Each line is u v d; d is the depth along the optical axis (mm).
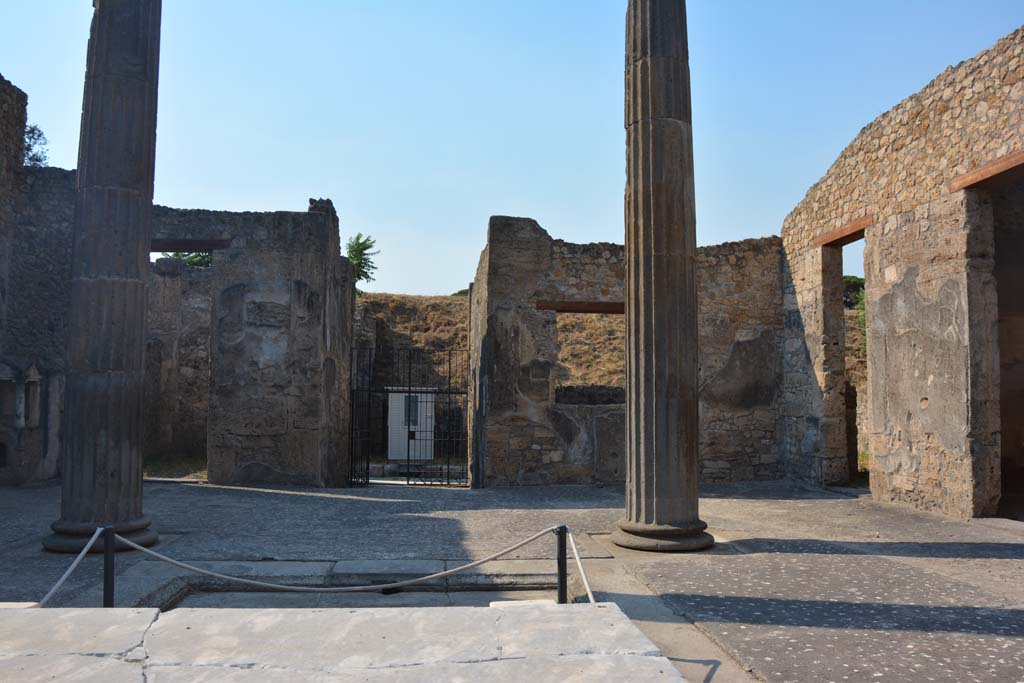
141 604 4988
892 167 9711
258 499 9766
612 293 11906
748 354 12406
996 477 8391
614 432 11781
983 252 8500
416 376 21141
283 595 5688
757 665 3756
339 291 12938
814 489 11219
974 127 8312
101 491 6645
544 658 2943
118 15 7055
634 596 5145
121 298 6867
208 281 17641
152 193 7273
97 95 6973
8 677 2748
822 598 5043
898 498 9578
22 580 5457
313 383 11633
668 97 7082
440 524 7934
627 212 7168
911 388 9312
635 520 6859
